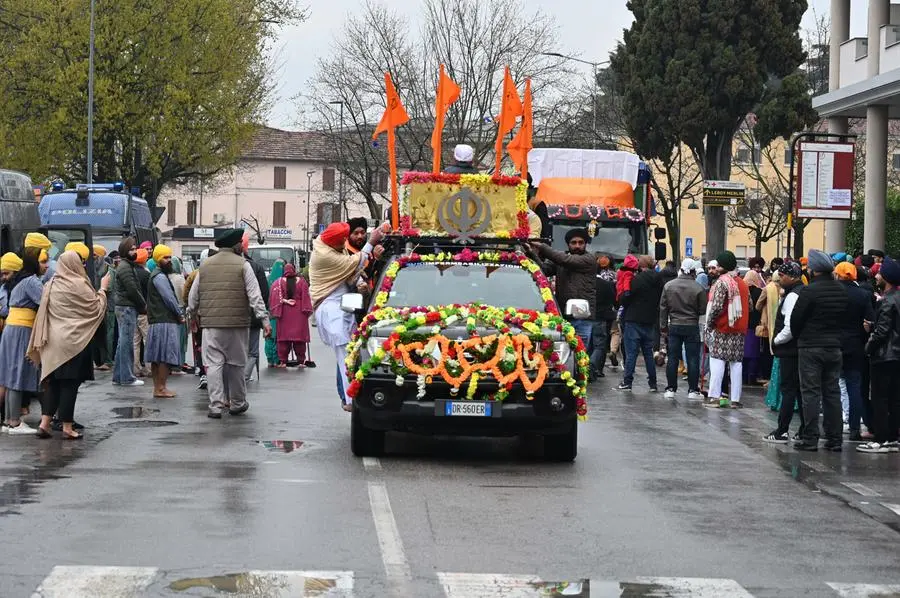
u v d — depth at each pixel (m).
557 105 58.44
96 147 52.66
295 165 114.56
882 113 29.78
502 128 15.49
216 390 15.35
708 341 18.09
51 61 50.81
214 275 15.42
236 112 54.00
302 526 8.89
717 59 45.41
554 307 12.59
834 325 13.76
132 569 7.53
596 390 20.36
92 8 48.59
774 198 63.38
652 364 20.42
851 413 14.72
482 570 7.71
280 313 23.62
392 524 9.02
